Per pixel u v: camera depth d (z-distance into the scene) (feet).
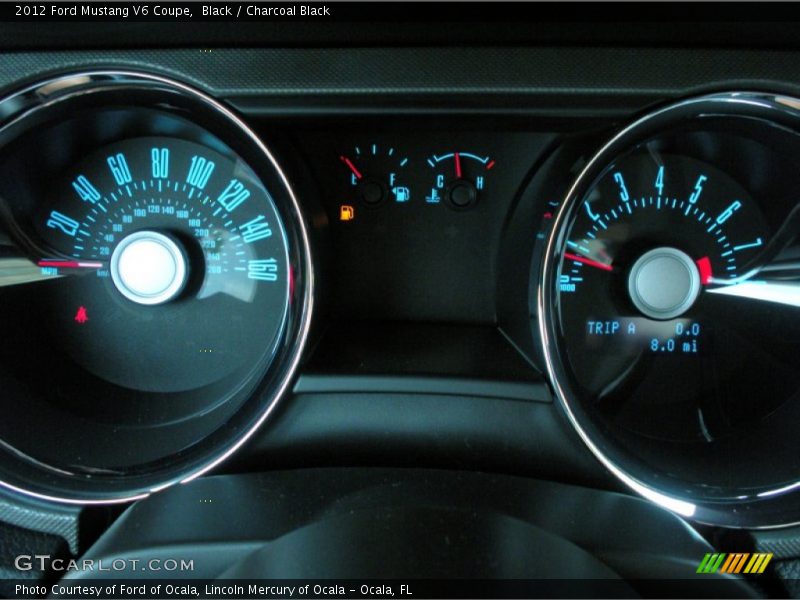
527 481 0.71
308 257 0.76
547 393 0.73
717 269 0.86
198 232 0.87
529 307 0.76
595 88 0.71
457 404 0.75
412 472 0.72
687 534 0.67
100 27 0.69
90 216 0.87
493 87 0.71
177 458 0.75
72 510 0.72
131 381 0.88
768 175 0.81
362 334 0.91
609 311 0.85
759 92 0.71
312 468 0.74
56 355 0.87
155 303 0.83
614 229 0.85
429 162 0.90
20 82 0.73
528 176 0.88
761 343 0.84
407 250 0.93
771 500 0.72
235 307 0.87
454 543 0.58
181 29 0.69
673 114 0.72
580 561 0.59
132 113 0.78
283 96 0.72
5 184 0.81
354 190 0.91
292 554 0.58
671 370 0.85
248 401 0.76
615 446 0.73
